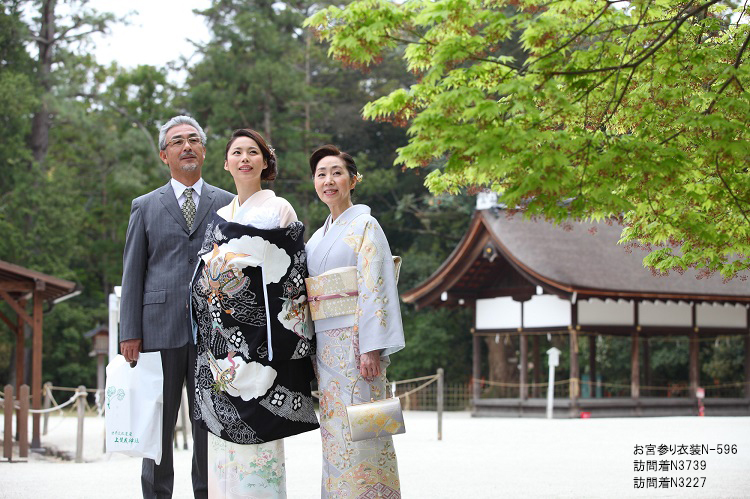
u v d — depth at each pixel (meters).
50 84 28.34
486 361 26.62
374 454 4.08
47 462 9.93
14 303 11.91
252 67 27.72
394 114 4.44
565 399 18.00
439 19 4.05
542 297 18.72
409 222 30.27
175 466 8.64
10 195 25.91
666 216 5.21
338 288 4.12
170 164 4.74
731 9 5.32
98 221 30.70
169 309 4.52
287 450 10.23
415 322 26.86
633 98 4.79
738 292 19.19
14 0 28.00
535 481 7.26
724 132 4.32
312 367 4.29
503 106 4.14
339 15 4.28
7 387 9.98
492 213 18.92
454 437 12.16
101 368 21.31
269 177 4.48
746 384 20.12
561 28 4.29
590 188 4.25
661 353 23.83
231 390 4.05
